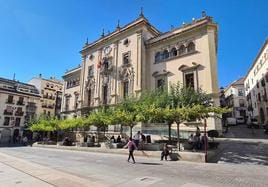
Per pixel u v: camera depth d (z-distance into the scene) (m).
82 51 43.00
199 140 16.83
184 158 14.32
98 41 39.66
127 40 34.59
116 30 36.66
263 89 42.09
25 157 18.17
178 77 27.95
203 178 8.90
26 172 10.52
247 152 15.56
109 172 10.50
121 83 33.75
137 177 9.22
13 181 8.66
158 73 30.36
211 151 15.26
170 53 29.78
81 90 41.44
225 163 12.88
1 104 51.56
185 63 27.59
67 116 45.31
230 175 9.45
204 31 26.61
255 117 46.75
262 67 42.09
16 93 54.84
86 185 7.82
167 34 30.61
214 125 22.97
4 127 51.31
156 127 26.05
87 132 34.16
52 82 65.75
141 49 32.00
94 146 25.02
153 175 9.59
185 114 15.73
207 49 25.72
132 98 23.66
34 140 50.97
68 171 10.95
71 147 25.80
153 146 17.64
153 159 15.34
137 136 18.80
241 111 59.56
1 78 56.16
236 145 18.55
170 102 18.44
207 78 24.97
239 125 44.91
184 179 8.73
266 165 11.86
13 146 37.88
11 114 53.03
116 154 19.05
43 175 9.67
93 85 39.09
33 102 58.66
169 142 19.03
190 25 28.06
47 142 34.47
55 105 60.25
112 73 35.69
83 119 27.81
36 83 63.62
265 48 39.91
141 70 31.20
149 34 34.59
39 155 19.86
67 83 48.72
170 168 11.42
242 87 61.41
